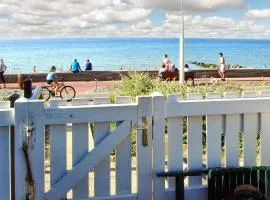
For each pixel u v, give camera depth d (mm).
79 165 4812
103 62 136375
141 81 13891
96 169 4895
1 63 32375
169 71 30328
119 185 4973
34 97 5816
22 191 4617
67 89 23172
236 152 5293
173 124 5070
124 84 14367
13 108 4680
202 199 5195
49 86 23219
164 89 12633
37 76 34750
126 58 169125
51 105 4840
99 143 4859
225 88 13633
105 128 4891
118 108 4859
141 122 4918
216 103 5141
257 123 5332
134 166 7145
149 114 4938
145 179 4988
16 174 4598
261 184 5223
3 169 4633
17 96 4934
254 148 5344
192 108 5074
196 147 5184
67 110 4727
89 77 36281
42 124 4664
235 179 5164
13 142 4633
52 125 4723
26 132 4574
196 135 5172
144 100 4918
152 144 4977
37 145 4656
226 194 5125
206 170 5133
